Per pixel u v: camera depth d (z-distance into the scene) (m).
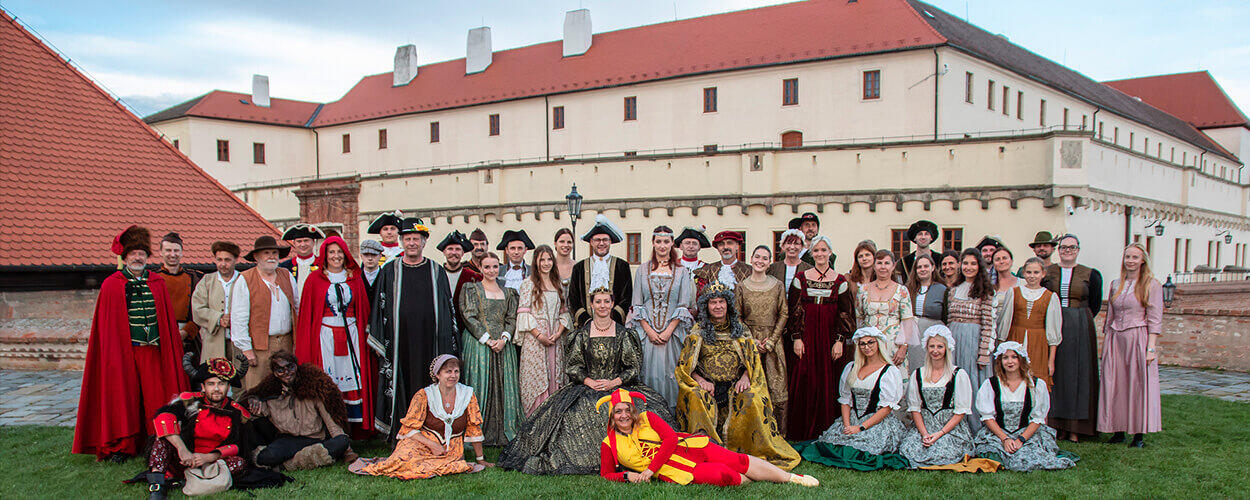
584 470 5.70
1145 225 25.53
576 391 6.12
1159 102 55.25
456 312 6.70
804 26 30.70
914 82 26.77
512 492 5.18
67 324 12.71
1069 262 6.81
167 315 6.25
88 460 5.99
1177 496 5.03
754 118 30.14
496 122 36.94
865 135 27.80
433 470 5.59
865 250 6.87
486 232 29.59
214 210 15.38
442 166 38.62
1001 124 30.06
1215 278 32.88
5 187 12.80
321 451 5.76
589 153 34.12
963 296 6.51
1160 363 12.11
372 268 6.75
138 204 14.33
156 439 5.23
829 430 6.26
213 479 5.18
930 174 21.64
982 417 5.93
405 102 40.50
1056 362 6.63
